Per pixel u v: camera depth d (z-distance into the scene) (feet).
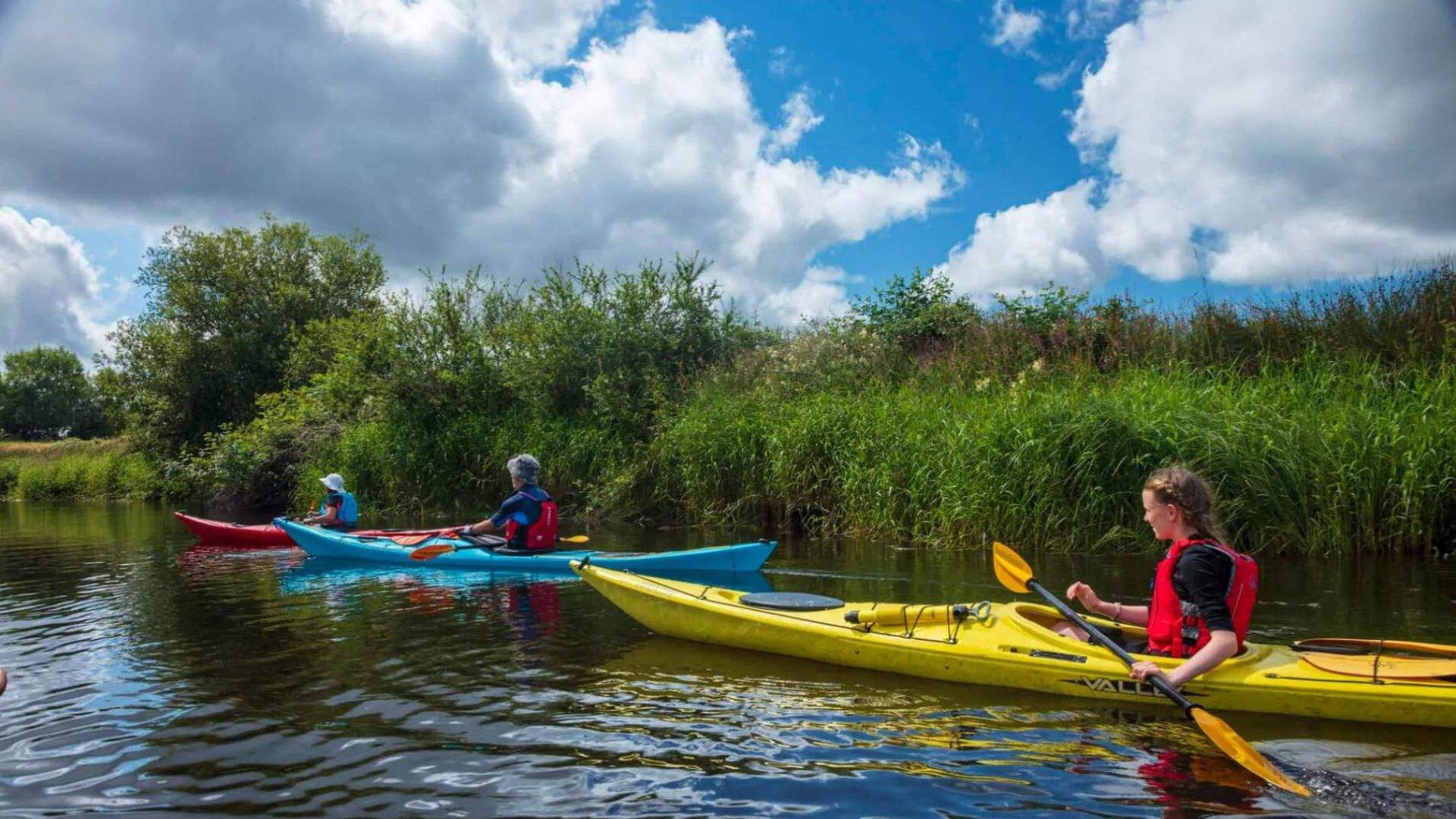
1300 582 21.47
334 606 21.24
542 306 53.98
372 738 11.65
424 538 30.63
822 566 26.07
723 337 52.90
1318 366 31.55
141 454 90.68
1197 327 36.88
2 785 10.21
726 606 16.87
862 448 34.68
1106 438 29.07
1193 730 11.84
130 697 13.62
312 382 71.10
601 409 47.44
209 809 9.50
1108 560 26.07
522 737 11.64
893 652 14.70
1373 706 11.84
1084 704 12.92
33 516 57.88
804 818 9.21
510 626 18.66
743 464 38.78
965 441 31.40
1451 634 16.19
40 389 287.48
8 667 15.60
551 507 27.91
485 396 55.62
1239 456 27.22
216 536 37.78
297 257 102.99
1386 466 25.76
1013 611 14.82
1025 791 9.86
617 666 15.29
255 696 13.60
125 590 24.29
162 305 95.91
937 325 47.91
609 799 9.71
